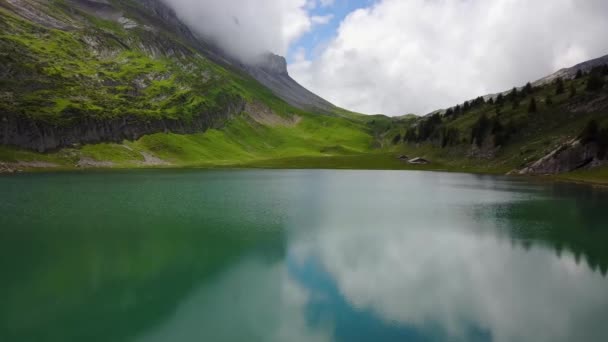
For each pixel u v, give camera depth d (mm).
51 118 173250
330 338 24109
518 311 28188
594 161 126688
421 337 24469
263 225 53344
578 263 38125
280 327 25281
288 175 157000
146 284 31656
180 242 43719
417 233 49750
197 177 132625
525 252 41875
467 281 33531
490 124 192500
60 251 39406
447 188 103500
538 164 142375
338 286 32156
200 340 23547
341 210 66750
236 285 31828
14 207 61906
